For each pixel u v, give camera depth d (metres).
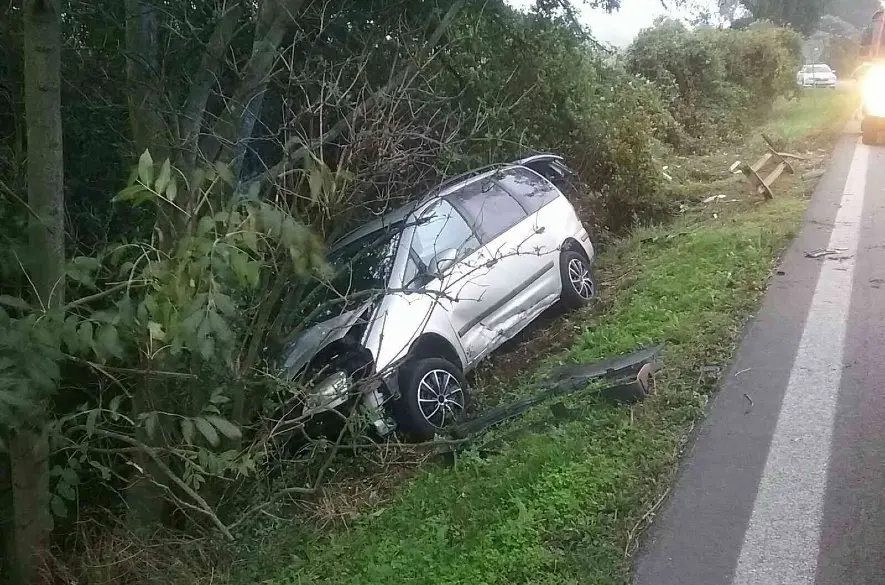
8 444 3.69
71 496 3.97
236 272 2.60
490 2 8.65
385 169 5.26
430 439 5.87
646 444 4.59
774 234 8.26
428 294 5.48
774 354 5.49
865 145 14.25
